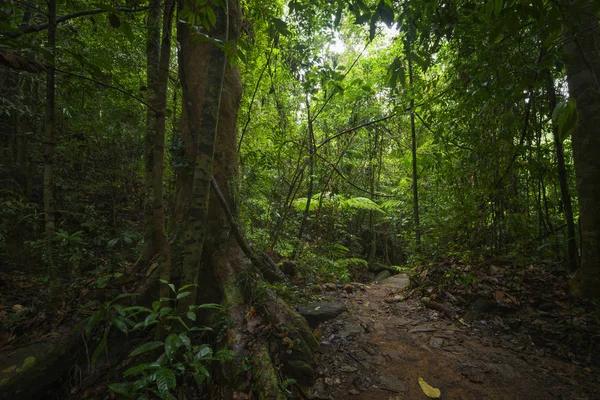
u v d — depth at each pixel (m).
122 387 1.64
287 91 5.97
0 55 1.64
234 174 3.45
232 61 1.82
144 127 4.63
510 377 2.54
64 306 2.83
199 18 1.78
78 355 2.53
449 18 2.80
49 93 2.48
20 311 2.82
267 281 3.33
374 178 9.19
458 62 4.04
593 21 3.05
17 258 4.02
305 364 2.45
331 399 2.28
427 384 2.45
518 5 1.85
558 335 2.99
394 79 2.72
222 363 2.36
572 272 3.73
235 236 3.19
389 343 3.05
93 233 3.91
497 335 3.19
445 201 5.12
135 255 4.18
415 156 5.39
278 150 4.86
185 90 3.27
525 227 4.02
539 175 4.05
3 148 4.63
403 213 6.78
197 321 2.90
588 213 3.28
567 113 1.34
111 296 2.87
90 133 4.43
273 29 2.35
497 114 4.18
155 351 2.34
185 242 2.47
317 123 6.43
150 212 3.22
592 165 3.24
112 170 4.80
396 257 9.89
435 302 3.96
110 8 1.54
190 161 3.16
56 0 2.33
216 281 3.07
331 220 6.35
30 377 2.28
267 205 4.98
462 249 4.52
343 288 4.80
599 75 3.12
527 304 3.46
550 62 2.96
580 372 2.58
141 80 4.16
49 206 2.61
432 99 4.40
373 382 2.47
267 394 2.12
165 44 2.35
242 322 2.69
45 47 2.07
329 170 5.51
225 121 3.39
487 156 4.18
